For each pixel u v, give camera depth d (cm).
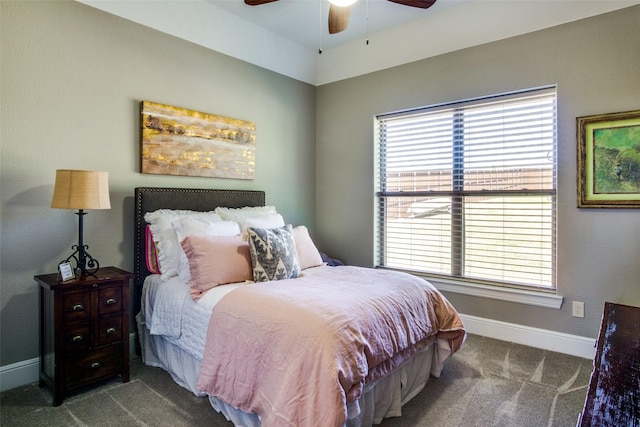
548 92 285
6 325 223
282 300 182
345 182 400
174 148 293
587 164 264
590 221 266
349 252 399
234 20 329
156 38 286
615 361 113
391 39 354
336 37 369
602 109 259
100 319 221
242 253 237
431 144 348
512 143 305
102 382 229
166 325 231
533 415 196
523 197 301
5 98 220
